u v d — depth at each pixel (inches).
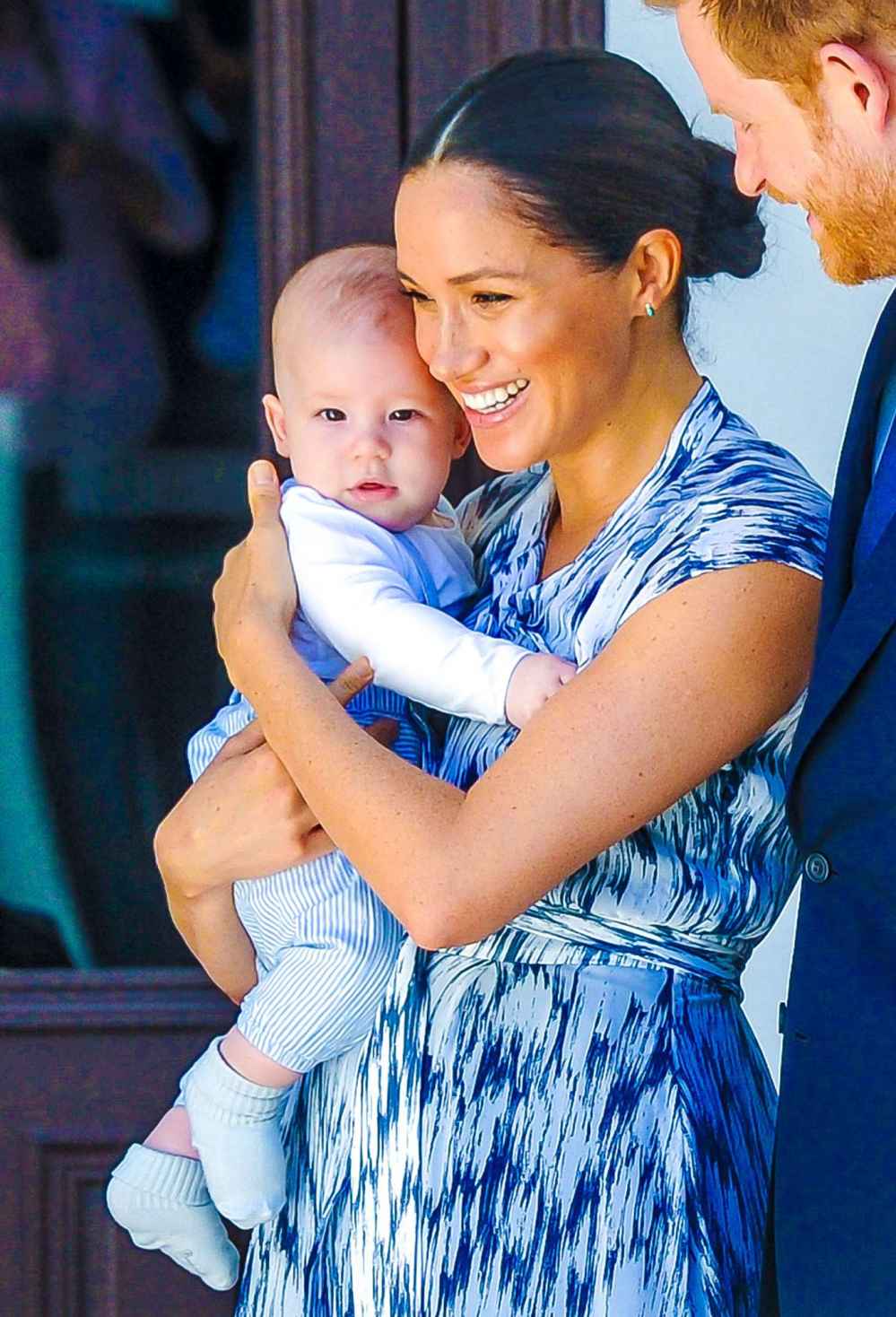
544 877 211.8
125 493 341.4
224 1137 243.6
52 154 333.4
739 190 224.7
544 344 220.7
